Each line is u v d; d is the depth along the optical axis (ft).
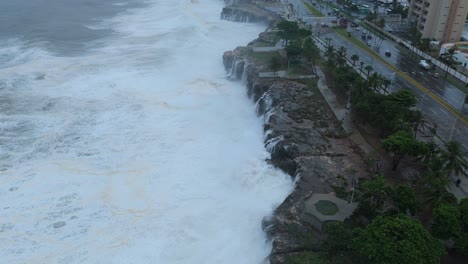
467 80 358.02
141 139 289.12
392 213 184.44
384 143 228.02
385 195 188.24
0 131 290.76
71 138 287.28
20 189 235.40
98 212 220.64
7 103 328.70
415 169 238.27
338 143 269.23
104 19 611.06
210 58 455.22
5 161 258.98
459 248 169.99
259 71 374.63
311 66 384.68
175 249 198.29
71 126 301.63
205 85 380.58
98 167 257.55
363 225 190.60
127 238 203.62
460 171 217.15
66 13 636.48
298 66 383.24
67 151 272.51
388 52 423.23
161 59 435.53
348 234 177.17
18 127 296.92
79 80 375.45
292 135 273.95
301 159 250.16
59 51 453.17
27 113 316.40
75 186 239.71
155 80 383.45
